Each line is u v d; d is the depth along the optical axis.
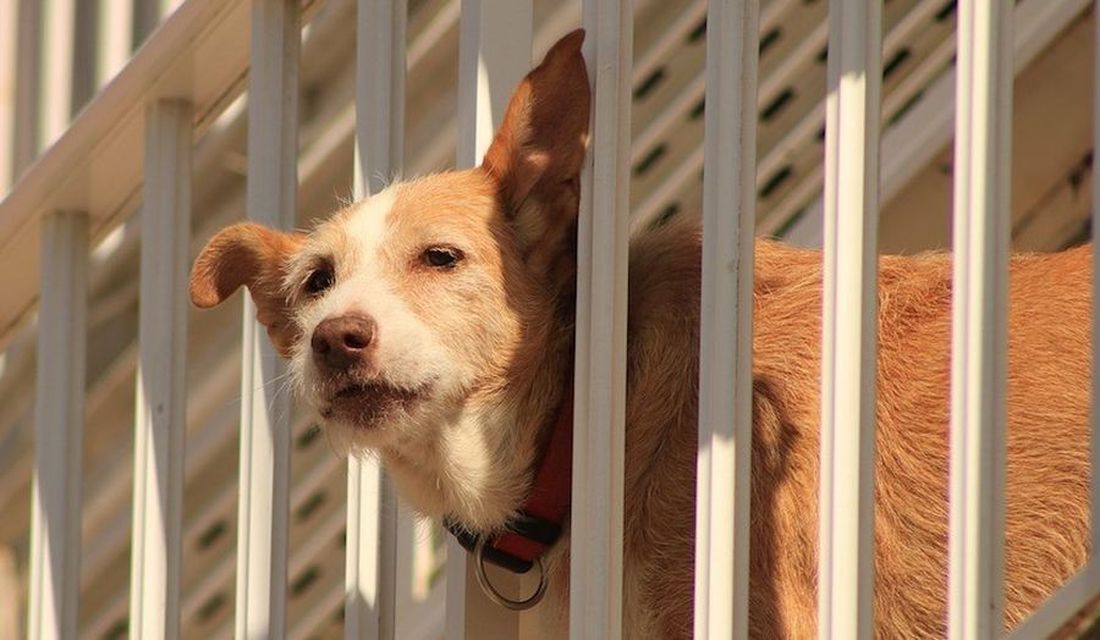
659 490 6.02
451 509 6.38
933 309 6.55
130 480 10.59
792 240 8.91
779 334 6.30
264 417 6.22
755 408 6.07
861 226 4.45
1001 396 4.16
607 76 5.11
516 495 6.29
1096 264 4.07
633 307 6.26
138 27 9.68
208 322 10.51
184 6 6.35
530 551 6.29
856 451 4.40
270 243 6.43
